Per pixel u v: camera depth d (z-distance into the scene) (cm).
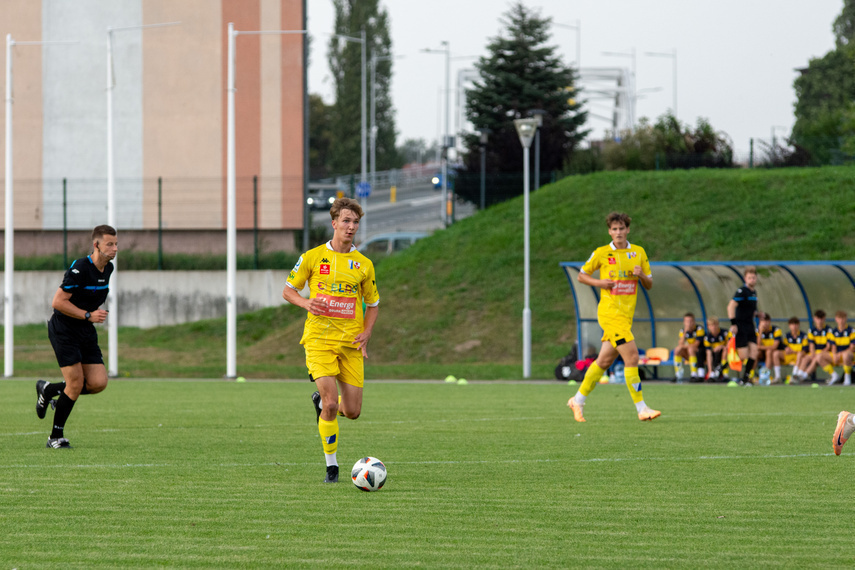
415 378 9000
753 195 12119
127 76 14325
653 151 14550
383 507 2255
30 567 1688
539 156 16625
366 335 2698
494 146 17100
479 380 8875
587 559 1744
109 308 8938
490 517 2134
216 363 10612
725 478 2689
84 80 14425
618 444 3522
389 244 17638
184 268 13400
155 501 2334
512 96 19100
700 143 14688
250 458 3145
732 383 7919
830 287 8656
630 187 12731
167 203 14288
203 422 4466
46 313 13425
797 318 8400
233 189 8919
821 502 2316
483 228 12706
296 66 14050
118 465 2966
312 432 3997
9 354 8925
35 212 14550
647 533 1967
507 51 19875
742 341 7444
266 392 6794
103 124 14412
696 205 12144
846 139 14375
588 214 12394
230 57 8950
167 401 5888
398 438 3753
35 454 3244
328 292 2641
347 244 2672
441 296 11525
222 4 14162
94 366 3469
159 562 1722
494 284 11556
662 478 2691
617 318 4303
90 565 1700
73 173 14475
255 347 11156
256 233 13312
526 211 9206
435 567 1684
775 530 1997
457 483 2609
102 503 2303
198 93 14212
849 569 1673
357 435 3869
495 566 1691
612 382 8362
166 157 14300
